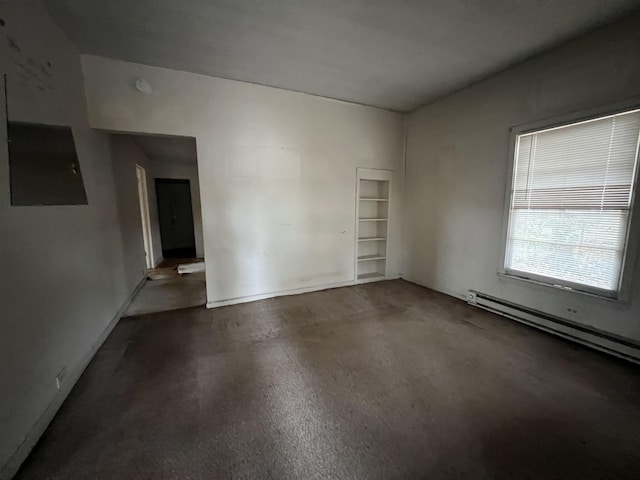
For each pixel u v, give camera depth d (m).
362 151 4.18
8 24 1.56
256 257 3.64
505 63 2.84
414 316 3.17
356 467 1.34
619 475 1.29
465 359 2.28
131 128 2.87
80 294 2.22
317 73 3.08
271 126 3.50
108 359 2.31
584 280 2.47
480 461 1.37
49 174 1.91
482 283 3.40
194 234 7.29
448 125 3.71
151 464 1.36
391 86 3.42
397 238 4.69
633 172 2.12
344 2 1.96
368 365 2.21
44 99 1.93
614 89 2.19
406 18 2.13
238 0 1.93
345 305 3.52
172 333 2.78
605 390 1.88
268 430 1.57
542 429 1.56
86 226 2.43
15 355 1.41
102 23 2.18
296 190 3.78
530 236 2.86
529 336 2.66
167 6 1.99
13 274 1.44
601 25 2.21
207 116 3.16
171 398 1.83
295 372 2.12
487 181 3.25
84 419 1.65
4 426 1.29
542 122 2.67
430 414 1.68
